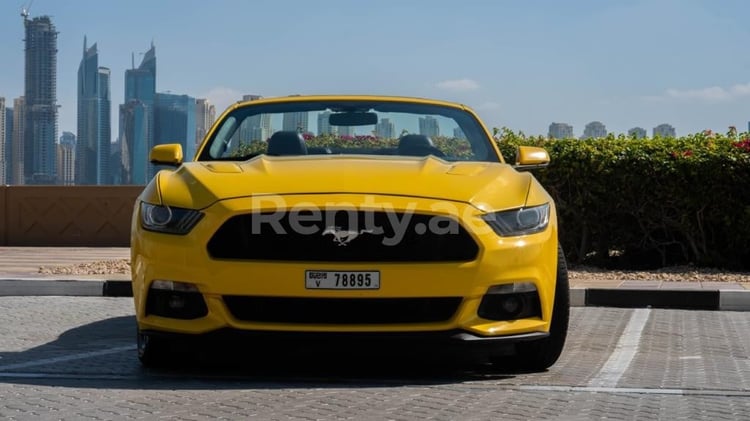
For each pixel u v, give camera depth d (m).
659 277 10.02
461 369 5.29
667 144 10.66
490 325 4.72
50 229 15.54
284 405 4.25
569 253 11.10
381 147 6.12
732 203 10.46
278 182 4.84
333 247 4.61
